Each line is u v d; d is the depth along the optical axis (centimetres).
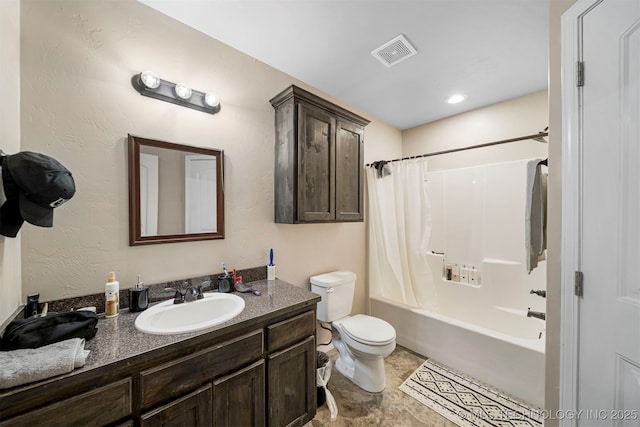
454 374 196
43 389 69
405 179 245
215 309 138
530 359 164
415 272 239
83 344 87
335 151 195
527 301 217
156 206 136
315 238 220
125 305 125
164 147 139
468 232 254
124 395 83
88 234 118
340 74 197
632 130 81
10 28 95
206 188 154
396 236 251
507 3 130
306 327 140
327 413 160
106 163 122
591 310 94
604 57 90
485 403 165
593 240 93
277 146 185
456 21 143
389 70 192
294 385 134
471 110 263
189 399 97
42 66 108
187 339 96
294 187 171
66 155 113
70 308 112
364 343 172
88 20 119
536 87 216
